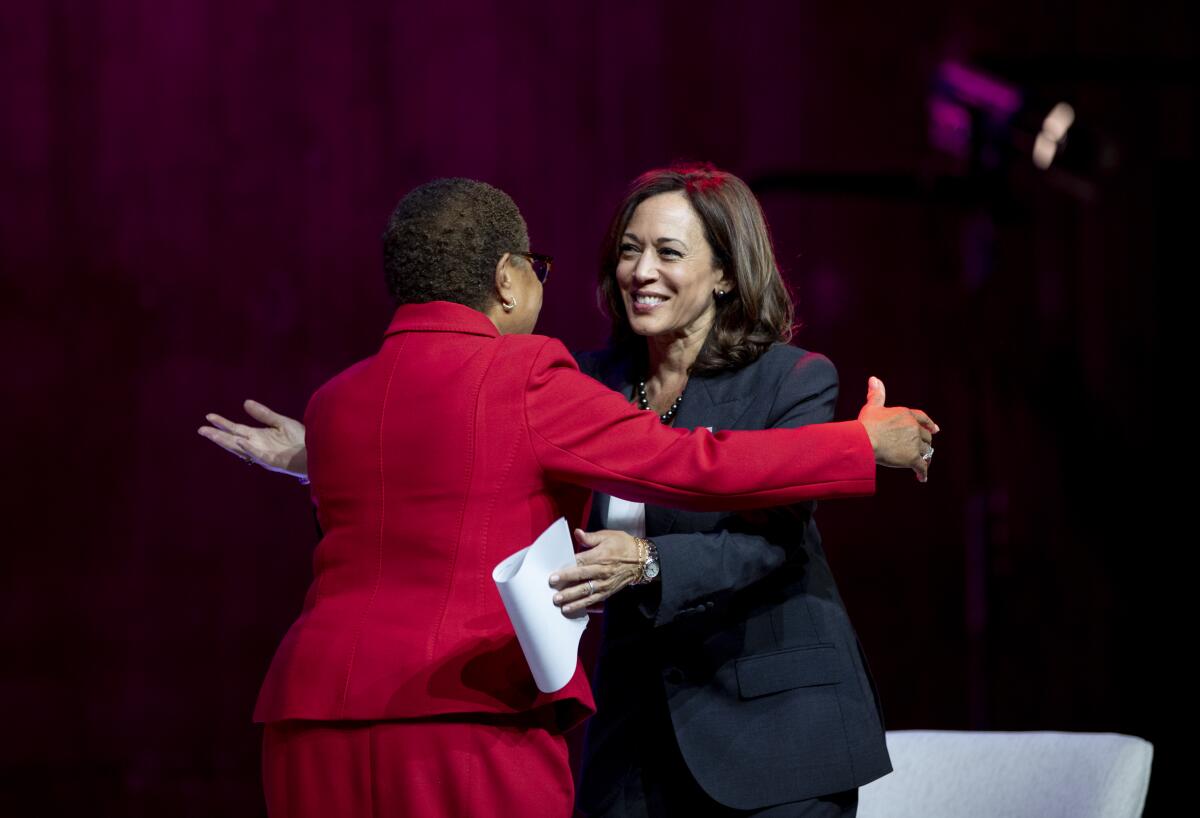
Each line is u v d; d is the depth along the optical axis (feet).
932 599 69.41
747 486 22.07
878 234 69.51
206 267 64.64
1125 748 28.22
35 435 62.80
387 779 20.56
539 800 21.07
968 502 67.72
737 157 69.00
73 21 63.16
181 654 63.82
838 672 25.11
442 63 66.95
